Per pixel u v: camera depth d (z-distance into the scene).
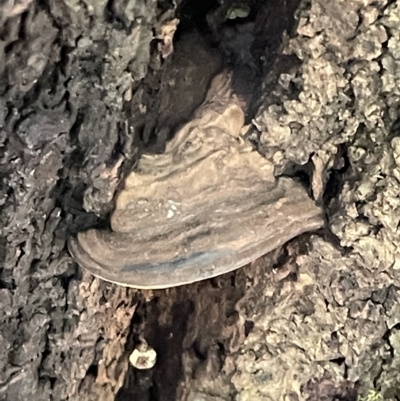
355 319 0.30
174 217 0.27
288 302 0.31
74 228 0.29
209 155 0.27
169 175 0.27
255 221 0.27
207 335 0.34
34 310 0.31
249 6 0.28
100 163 0.27
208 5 0.29
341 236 0.27
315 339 0.31
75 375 0.33
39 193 0.27
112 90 0.26
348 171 0.28
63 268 0.30
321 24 0.24
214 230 0.26
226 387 0.33
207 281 0.33
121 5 0.24
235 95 0.28
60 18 0.24
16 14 0.23
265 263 0.31
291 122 0.26
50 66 0.25
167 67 0.28
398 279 0.28
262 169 0.27
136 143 0.28
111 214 0.27
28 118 0.25
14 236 0.28
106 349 0.34
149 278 0.26
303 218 0.27
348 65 0.25
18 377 0.31
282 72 0.26
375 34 0.24
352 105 0.26
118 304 0.34
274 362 0.32
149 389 0.37
